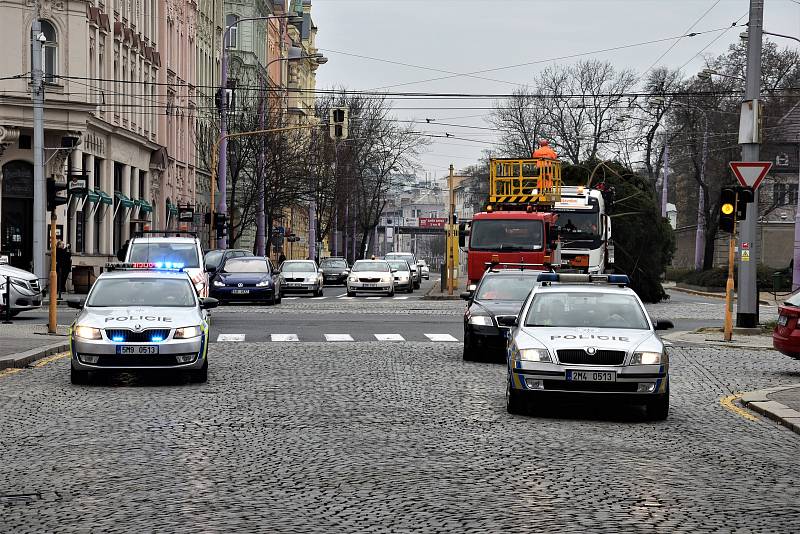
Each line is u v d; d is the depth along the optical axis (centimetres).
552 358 2175
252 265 6581
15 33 6819
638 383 2164
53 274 3962
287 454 1733
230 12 13200
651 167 12094
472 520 1304
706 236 11356
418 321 5141
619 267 7212
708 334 4481
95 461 1656
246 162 10588
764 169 4297
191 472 1577
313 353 3534
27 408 2233
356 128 13862
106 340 2598
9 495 1420
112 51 7912
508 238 5966
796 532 1273
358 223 15250
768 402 2419
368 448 1798
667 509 1383
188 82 10644
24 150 6919
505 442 1891
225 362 3225
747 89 4450
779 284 8838
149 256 4703
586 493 1471
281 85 15712
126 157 8362
